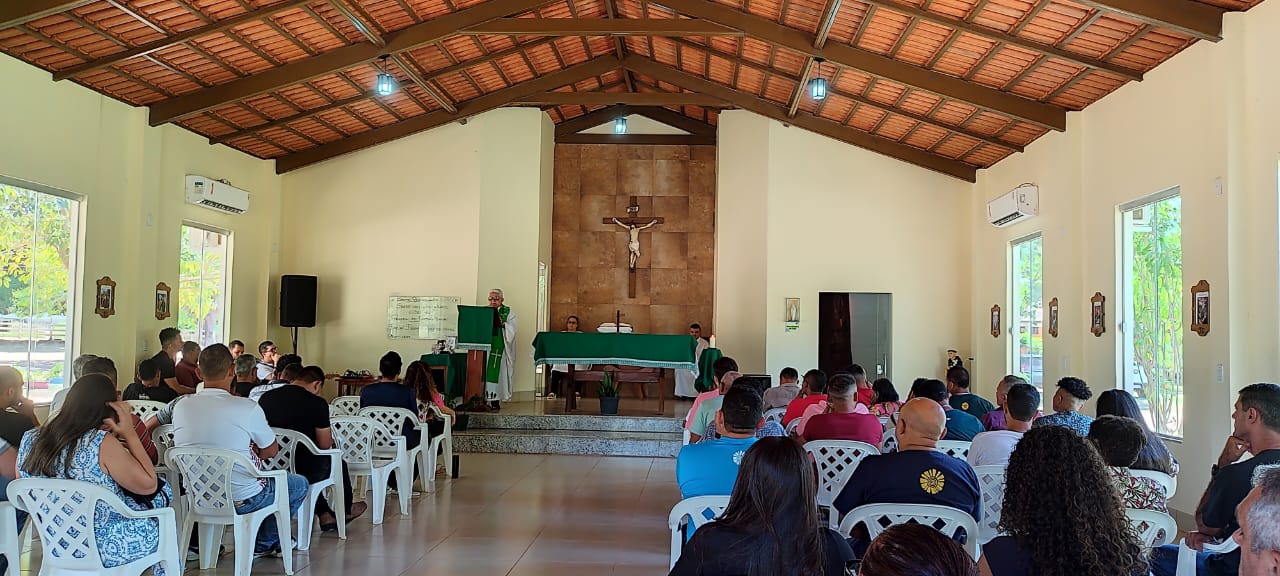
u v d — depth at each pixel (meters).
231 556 5.08
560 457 9.52
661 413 10.60
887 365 11.85
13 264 7.40
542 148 13.12
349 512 6.00
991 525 3.93
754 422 3.64
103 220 8.48
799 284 11.99
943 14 7.38
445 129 12.16
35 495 3.48
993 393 11.03
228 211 10.66
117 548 3.53
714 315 13.45
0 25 6.28
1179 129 6.63
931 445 3.40
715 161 14.23
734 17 8.66
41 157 7.60
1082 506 1.90
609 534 5.95
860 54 8.76
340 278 12.12
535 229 12.84
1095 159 8.21
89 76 7.99
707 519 3.50
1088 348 8.33
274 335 11.96
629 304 14.17
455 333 11.87
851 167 12.05
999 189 10.92
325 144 11.88
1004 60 7.98
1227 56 5.94
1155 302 7.17
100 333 8.41
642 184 14.27
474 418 10.42
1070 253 8.66
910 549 1.63
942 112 9.87
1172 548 2.47
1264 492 1.71
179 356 9.86
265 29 8.05
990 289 11.18
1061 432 1.99
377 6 8.26
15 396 4.25
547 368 13.02
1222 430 6.00
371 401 6.71
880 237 11.98
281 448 5.22
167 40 7.55
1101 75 7.59
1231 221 5.91
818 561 2.21
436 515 6.44
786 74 10.30
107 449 3.53
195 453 4.42
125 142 8.84
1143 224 7.39
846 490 3.37
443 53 9.86
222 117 9.86
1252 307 5.82
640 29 8.65
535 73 11.59
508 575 4.91
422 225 12.08
